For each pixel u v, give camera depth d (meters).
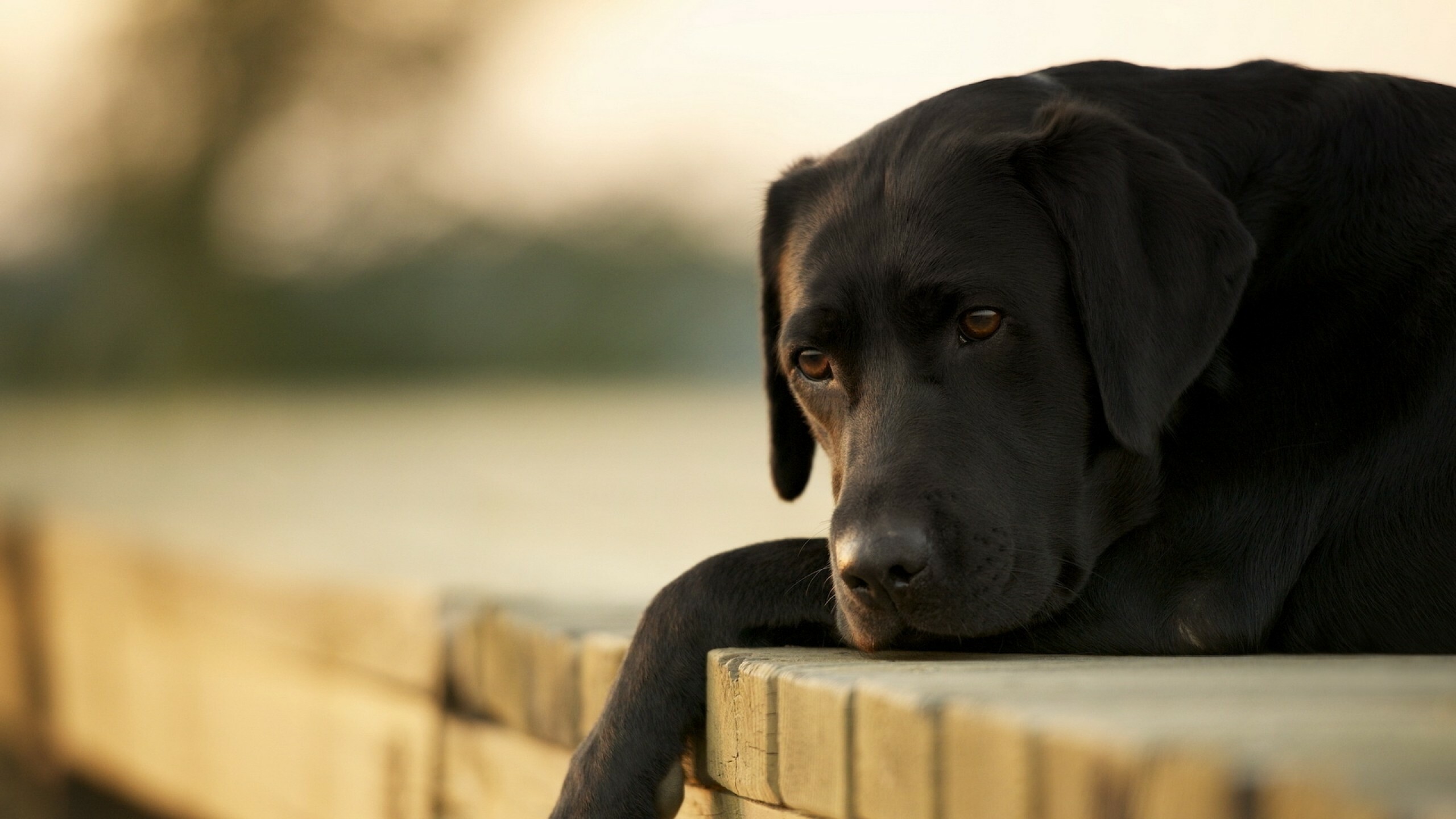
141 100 34.06
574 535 7.85
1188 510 3.90
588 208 36.34
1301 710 2.29
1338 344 3.92
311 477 12.29
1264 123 4.26
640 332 36.25
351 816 6.02
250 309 34.91
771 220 4.74
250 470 13.36
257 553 7.05
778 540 3.98
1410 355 3.84
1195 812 1.98
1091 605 3.91
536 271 36.25
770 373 4.90
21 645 10.50
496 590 5.39
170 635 8.09
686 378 35.38
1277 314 4.02
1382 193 4.05
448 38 35.34
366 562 6.61
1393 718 2.21
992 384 3.92
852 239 4.18
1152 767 2.04
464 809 5.18
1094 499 4.00
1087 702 2.44
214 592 7.48
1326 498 3.83
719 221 36.41
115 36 33.84
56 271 34.06
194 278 34.53
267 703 6.91
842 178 4.46
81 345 34.19
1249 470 3.88
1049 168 4.00
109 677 8.99
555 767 4.54
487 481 11.48
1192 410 3.96
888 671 3.06
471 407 23.55
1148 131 4.26
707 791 3.73
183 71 34.06
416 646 5.47
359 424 19.48
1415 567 3.74
